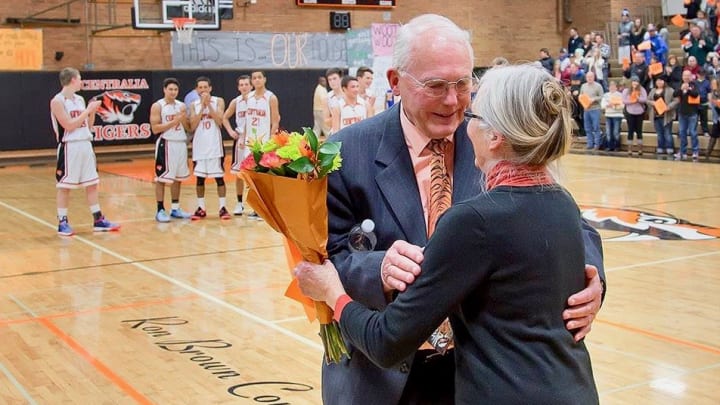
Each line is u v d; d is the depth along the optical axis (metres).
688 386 4.39
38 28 17.17
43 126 16.62
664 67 16.72
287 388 4.44
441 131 2.27
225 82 18.53
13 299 6.46
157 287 6.81
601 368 4.68
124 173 15.21
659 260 7.52
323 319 2.27
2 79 16.19
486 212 1.87
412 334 1.92
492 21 21.98
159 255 8.12
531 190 1.91
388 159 2.36
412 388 2.29
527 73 1.91
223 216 10.25
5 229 9.67
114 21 17.84
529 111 1.87
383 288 2.07
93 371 4.76
